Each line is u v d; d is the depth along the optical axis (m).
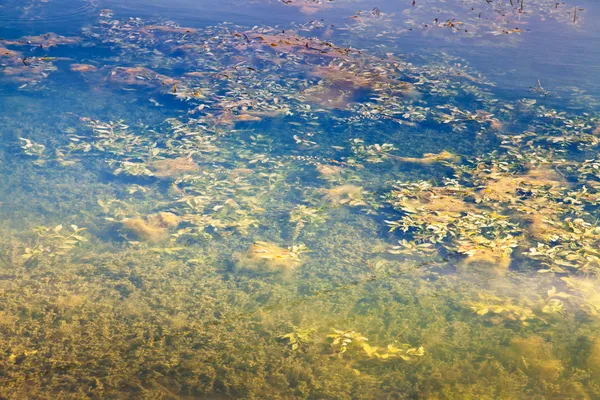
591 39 14.48
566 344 5.11
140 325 5.30
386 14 16.77
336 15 16.62
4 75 11.58
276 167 8.36
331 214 7.21
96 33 14.27
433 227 6.72
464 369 4.84
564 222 6.86
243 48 13.25
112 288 5.83
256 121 9.84
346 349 5.03
